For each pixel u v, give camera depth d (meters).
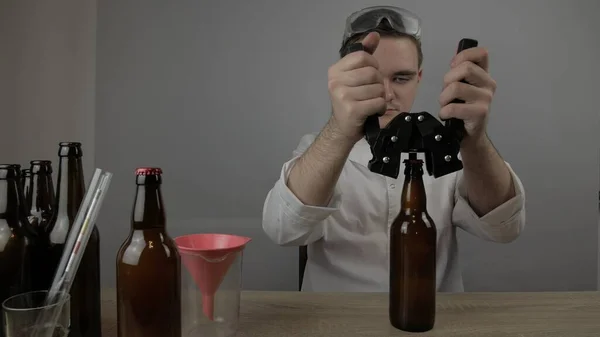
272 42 1.62
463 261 1.66
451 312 0.76
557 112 1.62
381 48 1.10
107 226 1.66
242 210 1.66
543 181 1.64
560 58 1.61
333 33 1.62
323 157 0.85
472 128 0.74
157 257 0.56
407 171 0.69
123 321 0.57
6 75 1.61
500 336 0.66
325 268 1.26
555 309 0.78
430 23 1.61
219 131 1.65
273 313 0.76
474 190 0.96
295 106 1.64
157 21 1.62
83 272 0.63
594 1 1.60
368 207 1.25
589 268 1.66
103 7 1.62
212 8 1.62
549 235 1.65
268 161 1.65
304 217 0.90
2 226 0.60
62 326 0.54
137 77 1.64
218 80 1.63
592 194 1.64
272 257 1.67
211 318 0.65
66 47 1.62
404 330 0.68
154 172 0.57
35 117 1.63
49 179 0.69
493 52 1.61
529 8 1.60
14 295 0.58
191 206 1.66
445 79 0.74
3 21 1.60
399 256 0.68
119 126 1.65
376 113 0.73
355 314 0.75
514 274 1.66
